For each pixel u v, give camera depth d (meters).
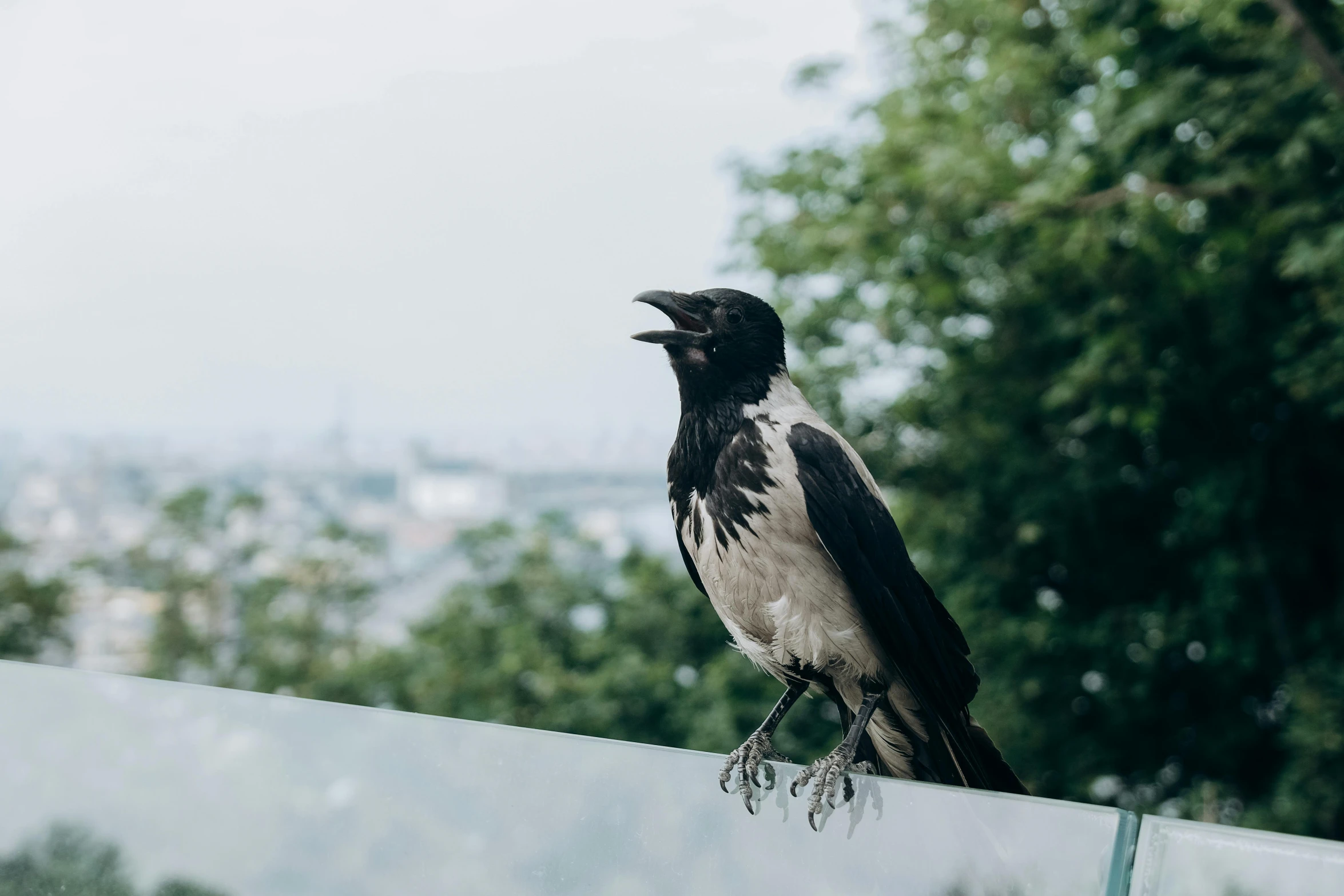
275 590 19.31
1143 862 1.78
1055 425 10.84
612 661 14.72
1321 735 8.34
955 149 9.35
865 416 12.19
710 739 12.79
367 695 16.95
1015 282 10.25
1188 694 10.62
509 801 2.32
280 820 2.41
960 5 10.63
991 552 11.30
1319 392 8.08
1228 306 8.91
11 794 2.56
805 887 2.18
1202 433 9.95
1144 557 10.72
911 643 3.08
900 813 2.10
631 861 2.26
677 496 3.35
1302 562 9.47
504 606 16.61
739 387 3.30
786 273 12.07
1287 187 8.00
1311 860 1.63
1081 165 8.37
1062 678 10.75
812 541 3.11
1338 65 7.16
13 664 2.64
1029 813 1.91
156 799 2.48
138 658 19.27
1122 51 8.50
